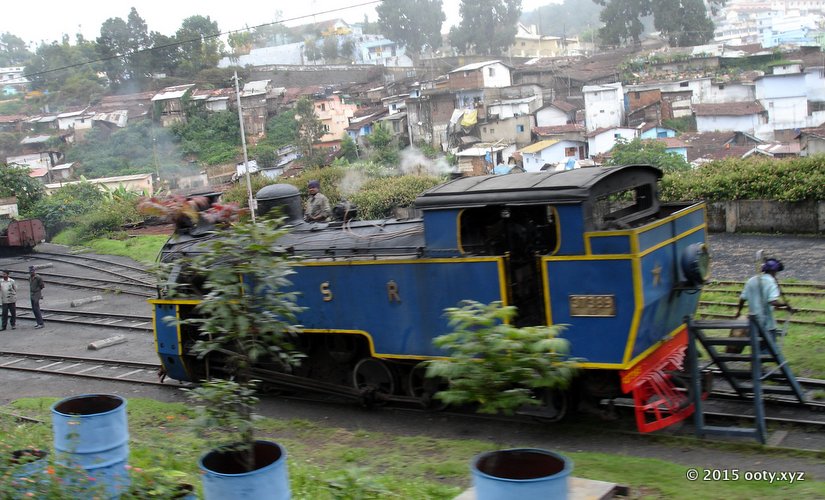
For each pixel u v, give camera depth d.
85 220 34.56
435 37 82.75
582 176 8.53
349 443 9.09
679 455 7.92
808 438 8.00
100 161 55.78
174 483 6.50
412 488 6.96
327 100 58.31
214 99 59.56
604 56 64.62
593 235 8.08
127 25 74.19
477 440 9.00
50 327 18.81
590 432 8.83
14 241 31.27
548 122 52.16
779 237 21.02
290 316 6.12
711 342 8.24
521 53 86.56
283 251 6.35
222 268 5.90
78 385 13.42
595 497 5.82
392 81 70.31
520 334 4.84
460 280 9.08
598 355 8.18
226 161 53.12
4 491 5.75
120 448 6.47
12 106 75.50
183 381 12.49
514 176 9.25
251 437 5.95
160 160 55.31
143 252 28.08
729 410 9.12
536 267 9.02
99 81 76.75
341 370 11.06
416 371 10.16
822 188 20.52
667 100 51.69
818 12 127.25
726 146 43.81
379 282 9.85
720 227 22.86
